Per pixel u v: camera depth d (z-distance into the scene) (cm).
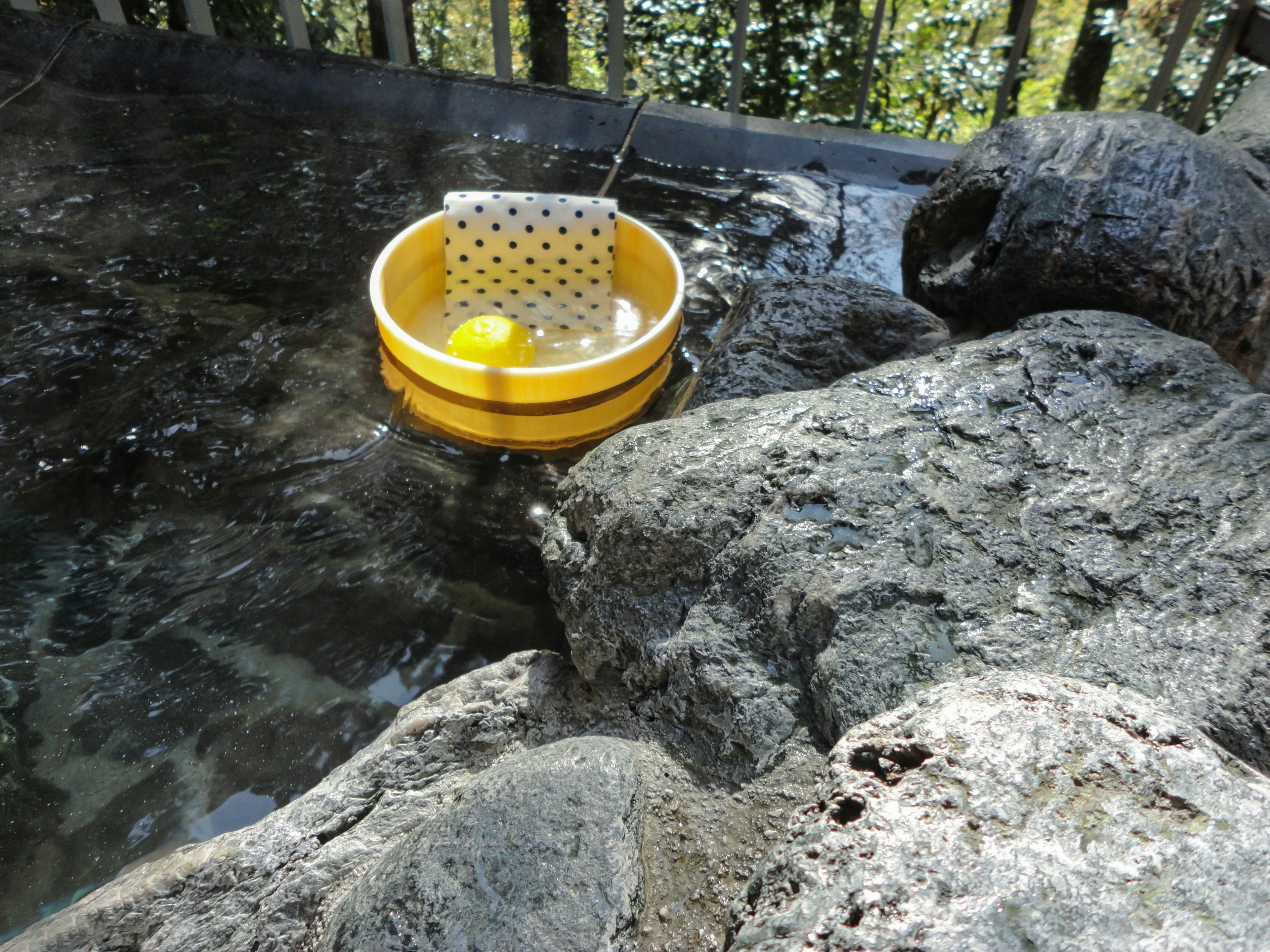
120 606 54
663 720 44
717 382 62
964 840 27
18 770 46
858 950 24
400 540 58
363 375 70
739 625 43
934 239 80
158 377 69
